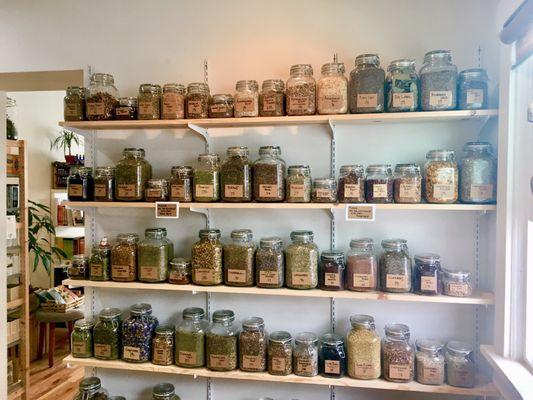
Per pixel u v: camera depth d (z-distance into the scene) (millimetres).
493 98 1742
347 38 1909
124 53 2074
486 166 1605
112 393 2098
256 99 1776
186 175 1819
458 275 1641
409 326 1884
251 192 1785
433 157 1671
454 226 1844
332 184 1708
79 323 1944
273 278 1732
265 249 1763
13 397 2619
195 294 2043
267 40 1970
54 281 4188
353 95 1678
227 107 1797
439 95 1612
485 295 1666
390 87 1662
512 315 1543
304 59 1940
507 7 1580
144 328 1859
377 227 1901
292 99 1724
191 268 1833
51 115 4379
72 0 2107
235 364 1786
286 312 1970
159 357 1831
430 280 1642
